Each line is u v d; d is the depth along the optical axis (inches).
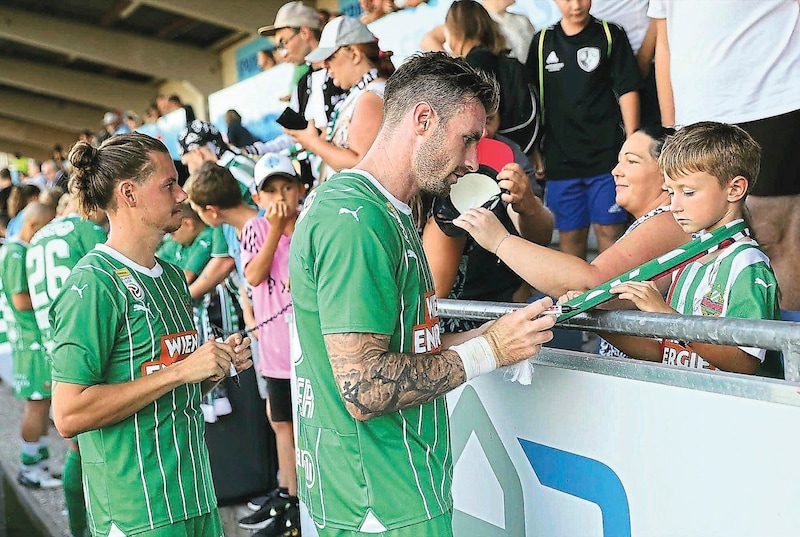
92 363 66.1
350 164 116.0
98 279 67.2
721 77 100.9
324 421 55.3
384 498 53.8
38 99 611.5
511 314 55.6
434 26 143.0
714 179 58.7
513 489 66.6
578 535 59.9
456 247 84.3
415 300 54.5
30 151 730.2
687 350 62.1
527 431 64.1
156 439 69.3
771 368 59.7
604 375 55.7
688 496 49.9
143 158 69.7
